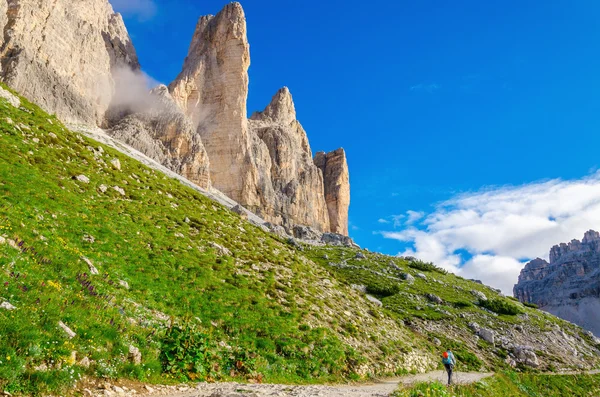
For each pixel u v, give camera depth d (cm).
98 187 4341
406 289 8938
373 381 3228
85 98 15225
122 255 3153
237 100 19312
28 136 4409
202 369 2055
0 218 2378
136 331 1995
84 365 1523
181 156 16275
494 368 5812
